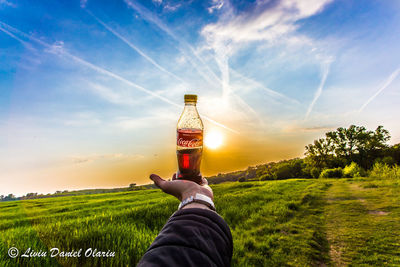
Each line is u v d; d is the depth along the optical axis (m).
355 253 4.87
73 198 20.39
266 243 5.30
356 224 6.89
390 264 4.23
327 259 4.64
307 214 8.65
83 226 4.62
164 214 7.61
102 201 16.92
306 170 75.06
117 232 4.49
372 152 62.25
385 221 6.91
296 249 5.04
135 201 16.59
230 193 17.38
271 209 9.27
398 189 12.71
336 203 10.67
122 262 3.20
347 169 46.03
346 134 65.00
